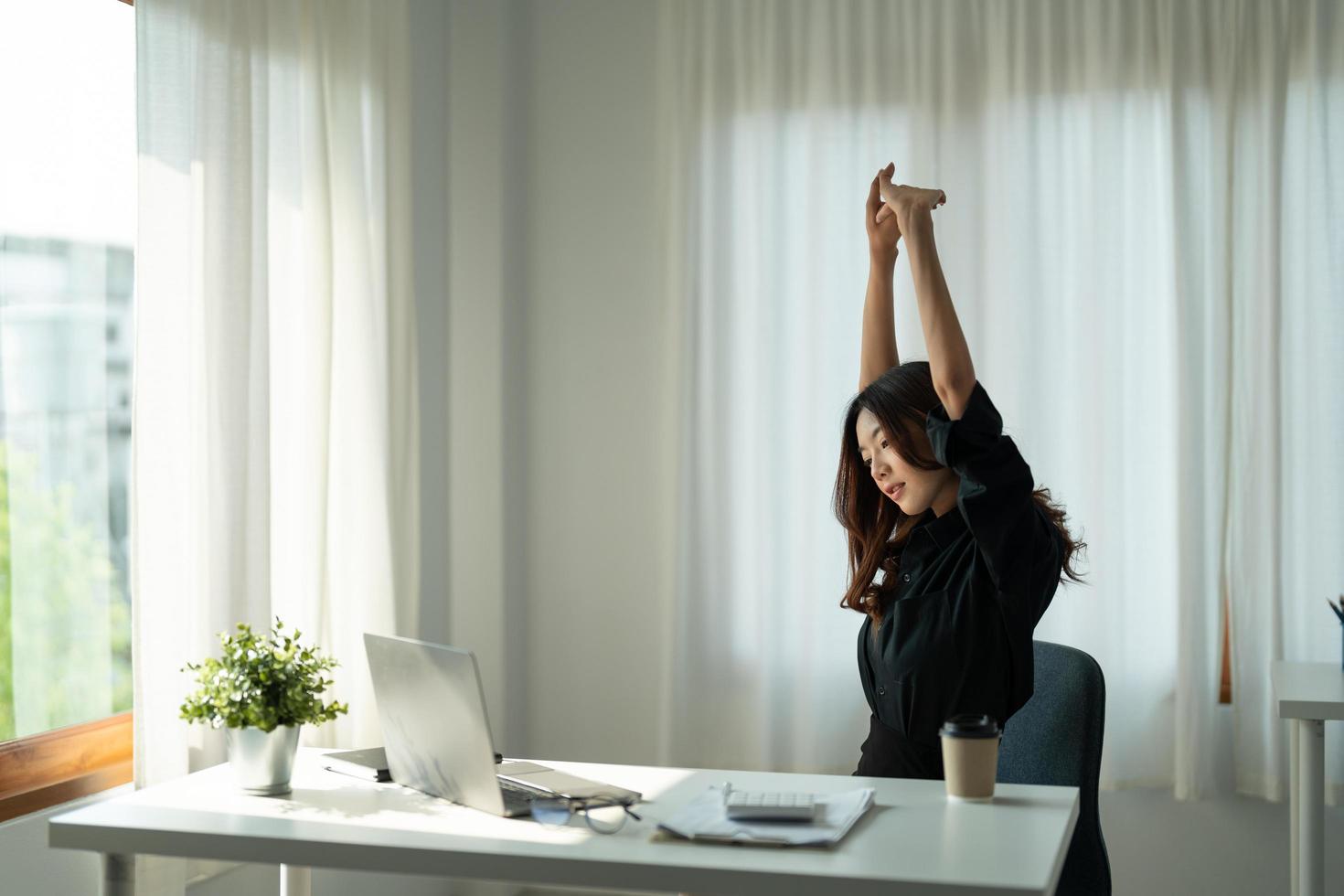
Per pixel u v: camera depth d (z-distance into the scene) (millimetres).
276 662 1869
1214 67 3246
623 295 3691
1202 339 3232
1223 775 3260
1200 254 3232
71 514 2508
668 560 3506
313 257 2756
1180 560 3182
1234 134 3209
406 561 3145
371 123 3035
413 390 3182
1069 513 3285
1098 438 3234
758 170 3457
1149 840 3279
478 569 3625
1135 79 3291
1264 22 3197
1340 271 3158
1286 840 3209
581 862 1484
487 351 3633
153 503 2316
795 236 3469
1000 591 1854
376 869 1562
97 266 2582
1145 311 3277
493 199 3629
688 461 3500
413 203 3393
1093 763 2045
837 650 3400
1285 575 3186
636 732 3664
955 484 1956
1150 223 3279
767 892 1418
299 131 2750
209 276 2441
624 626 3678
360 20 2980
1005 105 3330
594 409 3709
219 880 2604
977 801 1740
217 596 2441
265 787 1837
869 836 1560
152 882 2277
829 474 3389
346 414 2916
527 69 3754
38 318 2449
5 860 2156
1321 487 3156
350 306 2936
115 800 1810
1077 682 2086
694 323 3512
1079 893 2002
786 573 3438
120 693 2604
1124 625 3234
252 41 2566
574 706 3713
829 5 3438
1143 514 3260
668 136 3572
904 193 1929
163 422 2332
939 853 1478
